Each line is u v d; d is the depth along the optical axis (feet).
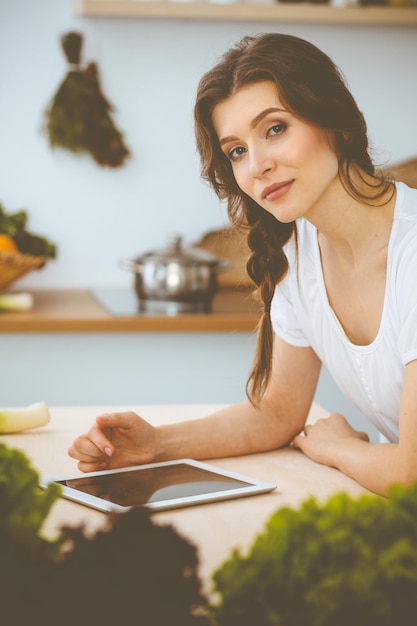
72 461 4.94
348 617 2.12
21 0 11.24
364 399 5.26
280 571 2.18
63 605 2.21
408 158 12.07
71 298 11.02
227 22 11.57
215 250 11.77
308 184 4.39
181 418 5.91
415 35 11.91
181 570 2.28
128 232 11.75
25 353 10.29
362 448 4.78
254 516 3.98
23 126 11.41
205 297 10.40
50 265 11.66
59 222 11.60
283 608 2.17
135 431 4.95
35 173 11.48
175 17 11.32
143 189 11.71
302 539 2.22
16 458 2.54
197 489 4.31
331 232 4.77
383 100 11.98
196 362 10.45
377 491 4.49
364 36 11.82
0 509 2.43
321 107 4.30
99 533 2.35
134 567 2.26
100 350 10.37
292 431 5.44
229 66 4.37
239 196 5.08
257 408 5.37
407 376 4.46
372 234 4.70
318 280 5.11
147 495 4.20
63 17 11.34
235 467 4.99
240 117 4.34
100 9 10.97
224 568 2.25
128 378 10.44
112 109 11.50
